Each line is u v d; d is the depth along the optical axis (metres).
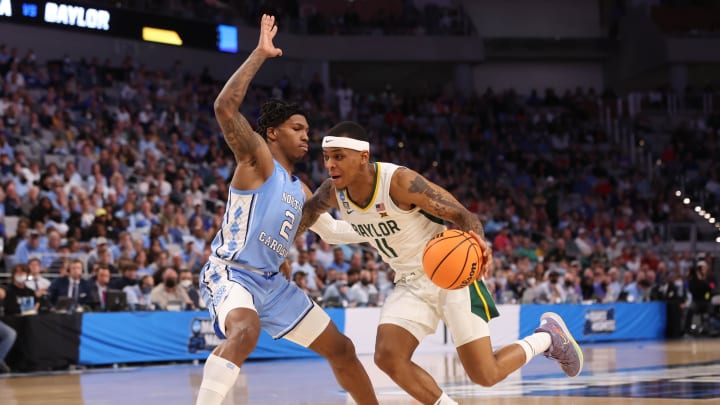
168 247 12.98
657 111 24.91
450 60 25.11
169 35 18.83
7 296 9.92
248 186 4.01
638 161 23.14
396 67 26.02
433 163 20.66
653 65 25.97
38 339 9.78
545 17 27.73
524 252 16.03
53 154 15.22
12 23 16.00
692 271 16.08
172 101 19.53
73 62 18.84
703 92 25.33
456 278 3.94
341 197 4.27
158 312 10.73
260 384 7.84
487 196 19.58
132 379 8.60
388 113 22.66
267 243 4.06
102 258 11.03
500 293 13.61
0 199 12.79
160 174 15.09
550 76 27.59
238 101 3.89
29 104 16.38
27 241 11.61
